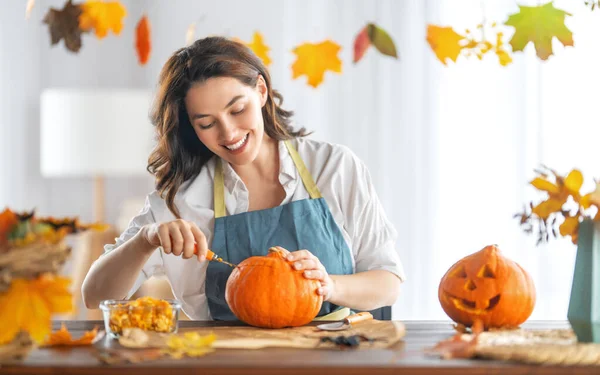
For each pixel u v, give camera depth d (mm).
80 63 4852
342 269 1923
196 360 1233
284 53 4703
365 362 1214
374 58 4578
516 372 1191
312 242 1900
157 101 1938
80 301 4043
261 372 1185
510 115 4395
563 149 4301
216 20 4785
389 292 1890
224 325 1610
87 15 1854
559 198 1473
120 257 1812
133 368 1188
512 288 1518
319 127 4637
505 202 4414
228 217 1934
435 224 4512
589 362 1198
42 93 4812
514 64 4363
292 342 1379
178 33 4824
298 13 4691
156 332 1428
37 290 1206
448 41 1889
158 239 1718
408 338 1445
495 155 4422
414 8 4508
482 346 1258
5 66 4703
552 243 4305
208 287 1916
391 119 4562
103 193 4883
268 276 1562
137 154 4379
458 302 1549
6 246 1207
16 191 4781
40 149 4840
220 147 1854
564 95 4285
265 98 1939
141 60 1809
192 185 2004
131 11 4840
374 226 2008
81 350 1333
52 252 1211
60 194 4883
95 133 4324
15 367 1200
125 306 1446
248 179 2010
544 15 1730
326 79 4629
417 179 4535
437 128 4504
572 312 1361
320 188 1990
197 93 1787
